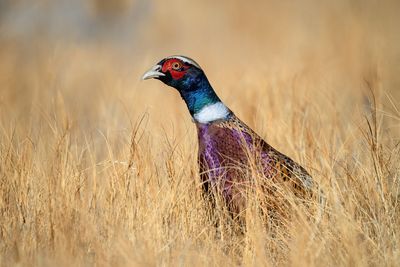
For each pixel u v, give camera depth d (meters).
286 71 22.50
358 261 11.49
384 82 22.27
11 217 13.10
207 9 44.03
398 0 35.31
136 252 11.61
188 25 43.62
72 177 13.66
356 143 15.27
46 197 13.18
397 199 13.38
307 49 31.58
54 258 11.64
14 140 16.56
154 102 21.61
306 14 39.50
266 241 12.56
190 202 13.61
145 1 47.19
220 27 43.03
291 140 16.39
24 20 42.41
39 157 14.62
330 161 14.46
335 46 31.08
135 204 13.27
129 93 22.47
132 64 32.84
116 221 12.84
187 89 13.94
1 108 19.17
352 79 26.06
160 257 11.93
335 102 19.12
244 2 42.72
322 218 12.66
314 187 13.52
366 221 12.93
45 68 27.48
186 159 14.41
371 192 13.44
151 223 12.73
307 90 19.67
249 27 41.31
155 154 14.55
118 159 14.62
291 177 13.56
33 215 12.92
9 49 36.25
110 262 11.49
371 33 31.38
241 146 13.46
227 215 13.20
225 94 21.14
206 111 13.84
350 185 13.50
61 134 16.09
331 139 16.84
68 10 45.16
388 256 11.95
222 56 35.50
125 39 44.09
